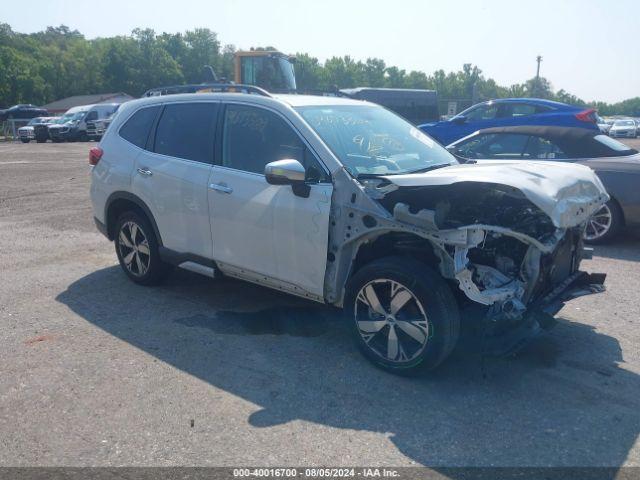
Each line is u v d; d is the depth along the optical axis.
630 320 5.36
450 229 3.86
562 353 4.66
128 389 4.03
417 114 25.44
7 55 78.88
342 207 4.27
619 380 4.23
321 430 3.59
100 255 7.35
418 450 3.40
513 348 3.90
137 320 5.23
